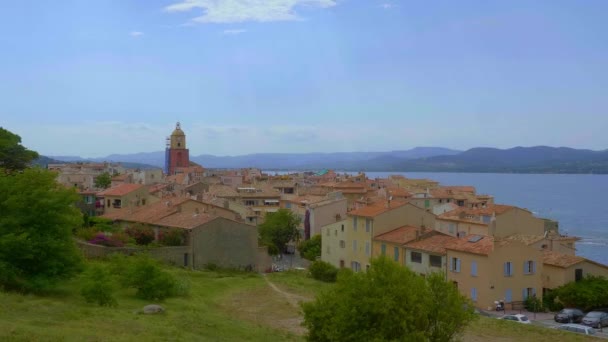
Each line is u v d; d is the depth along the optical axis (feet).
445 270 252.62
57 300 156.66
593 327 207.41
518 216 315.37
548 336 178.29
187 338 127.13
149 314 153.58
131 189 404.98
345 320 116.06
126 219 318.45
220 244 280.92
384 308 113.39
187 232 272.31
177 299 192.95
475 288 239.30
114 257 219.82
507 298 237.45
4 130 308.40
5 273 152.25
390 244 284.61
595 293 232.94
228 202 412.57
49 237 159.12
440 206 424.87
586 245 517.14
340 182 645.10
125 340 114.01
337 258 332.80
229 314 188.24
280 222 420.77
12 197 157.69
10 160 303.48
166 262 260.42
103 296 161.17
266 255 302.66
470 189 604.49
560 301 239.71
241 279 257.14
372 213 302.86
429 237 277.85
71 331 115.44
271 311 201.57
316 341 125.80
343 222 327.47
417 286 118.42
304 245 393.70
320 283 270.26
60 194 165.58
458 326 120.88
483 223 311.88
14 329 107.96
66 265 163.94
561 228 635.25
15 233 155.43
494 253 234.99
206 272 263.29
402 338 112.57
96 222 309.63
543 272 254.88
